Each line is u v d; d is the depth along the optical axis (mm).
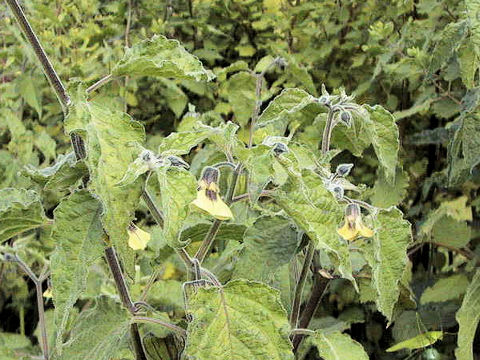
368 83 637
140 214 671
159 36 293
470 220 567
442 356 525
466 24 408
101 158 258
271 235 328
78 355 311
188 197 251
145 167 257
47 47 664
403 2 643
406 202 617
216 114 640
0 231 300
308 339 379
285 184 283
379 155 349
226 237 373
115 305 320
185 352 275
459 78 585
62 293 262
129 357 403
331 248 281
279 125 375
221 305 280
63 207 270
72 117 260
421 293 543
